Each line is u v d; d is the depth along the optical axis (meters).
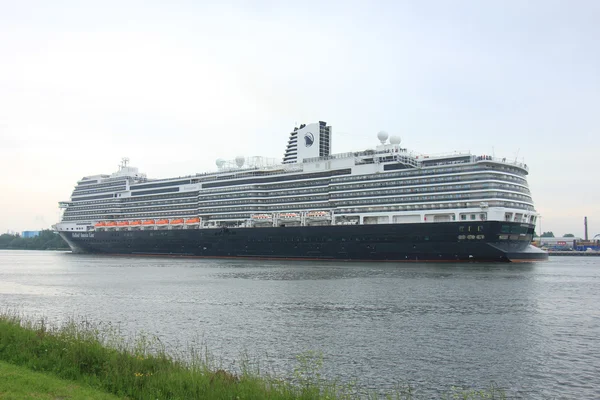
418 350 37.88
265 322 48.25
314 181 149.12
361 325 46.75
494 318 50.09
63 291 73.25
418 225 123.94
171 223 179.38
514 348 38.59
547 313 52.78
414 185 127.81
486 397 28.33
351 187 138.12
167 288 75.31
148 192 190.88
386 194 131.75
